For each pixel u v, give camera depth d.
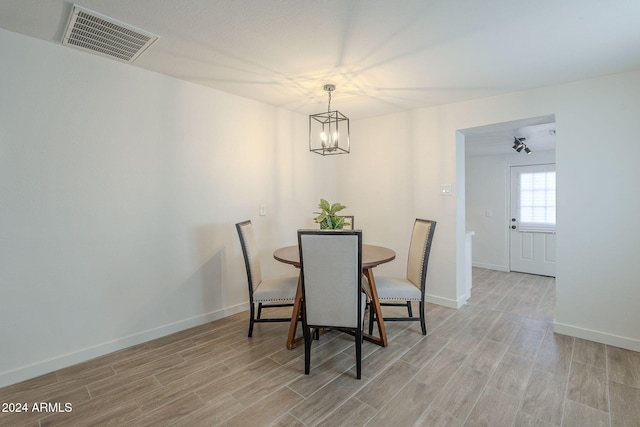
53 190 2.15
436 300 3.58
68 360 2.22
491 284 4.53
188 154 2.87
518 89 2.94
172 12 1.77
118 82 2.43
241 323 3.03
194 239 2.93
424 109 3.60
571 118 2.73
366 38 2.04
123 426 1.64
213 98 3.04
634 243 2.48
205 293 3.03
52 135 2.14
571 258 2.74
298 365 2.24
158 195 2.68
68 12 1.78
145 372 2.15
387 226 3.94
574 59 2.31
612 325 2.57
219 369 2.19
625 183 2.51
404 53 2.25
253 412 1.75
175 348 2.50
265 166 3.54
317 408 1.78
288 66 2.48
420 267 2.72
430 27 1.90
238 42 2.11
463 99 3.26
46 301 2.14
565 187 2.76
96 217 2.35
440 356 2.37
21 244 2.04
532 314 3.27
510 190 5.47
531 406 1.79
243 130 3.30
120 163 2.46
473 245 5.85
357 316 2.06
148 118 2.60
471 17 1.80
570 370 2.17
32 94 2.06
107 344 2.41
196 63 2.44
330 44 2.12
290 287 2.67
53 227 2.16
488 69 2.50
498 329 2.87
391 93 3.09
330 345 2.57
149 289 2.64
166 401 1.84
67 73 2.19
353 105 3.52
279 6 1.71
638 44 2.09
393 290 2.66
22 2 1.68
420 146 3.64
